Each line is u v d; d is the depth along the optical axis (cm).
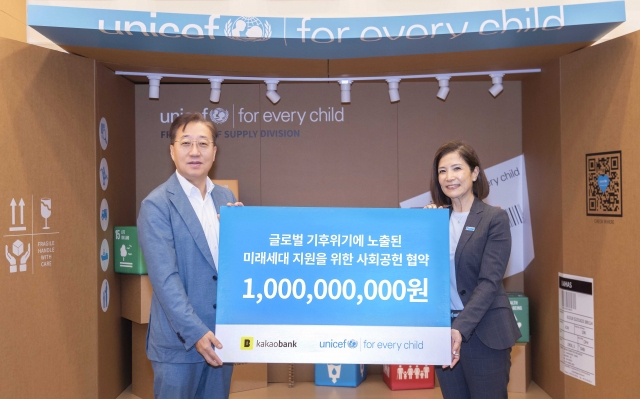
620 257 287
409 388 367
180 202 218
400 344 216
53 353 293
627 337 283
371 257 220
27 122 281
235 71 365
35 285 283
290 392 364
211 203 233
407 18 290
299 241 221
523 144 399
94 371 321
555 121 341
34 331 282
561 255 334
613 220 291
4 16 318
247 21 290
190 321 201
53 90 298
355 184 404
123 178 378
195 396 234
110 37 289
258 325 216
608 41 294
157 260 207
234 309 216
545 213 359
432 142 403
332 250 221
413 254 220
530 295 389
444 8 370
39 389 284
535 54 329
